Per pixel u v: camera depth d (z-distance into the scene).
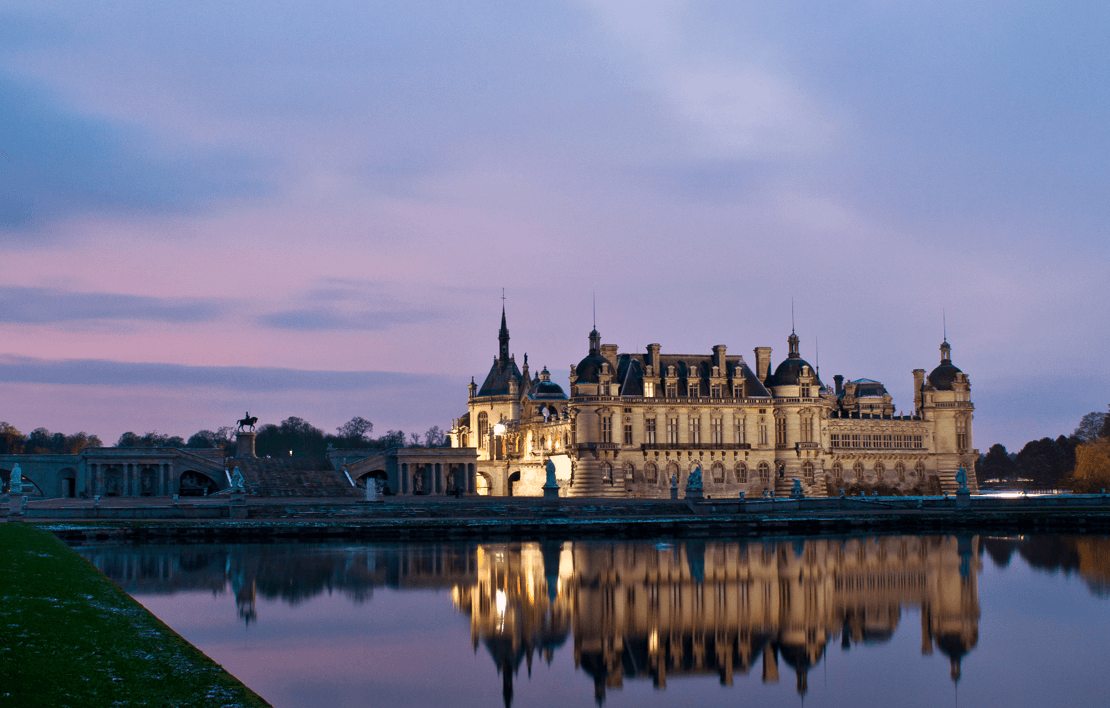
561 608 72.69
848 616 71.12
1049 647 61.59
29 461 184.75
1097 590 83.38
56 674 38.09
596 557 103.69
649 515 141.12
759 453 189.62
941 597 79.50
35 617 48.69
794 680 53.56
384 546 113.81
